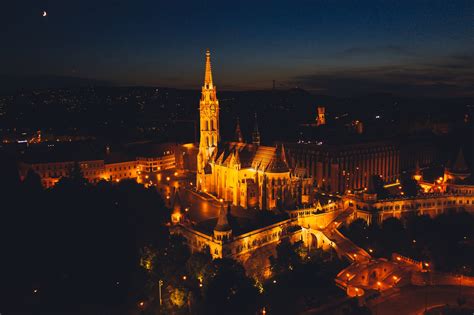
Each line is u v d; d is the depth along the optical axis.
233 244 184.25
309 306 161.62
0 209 193.62
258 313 157.25
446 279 177.12
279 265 188.25
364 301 161.50
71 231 187.88
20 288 160.25
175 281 169.62
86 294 164.50
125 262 181.38
